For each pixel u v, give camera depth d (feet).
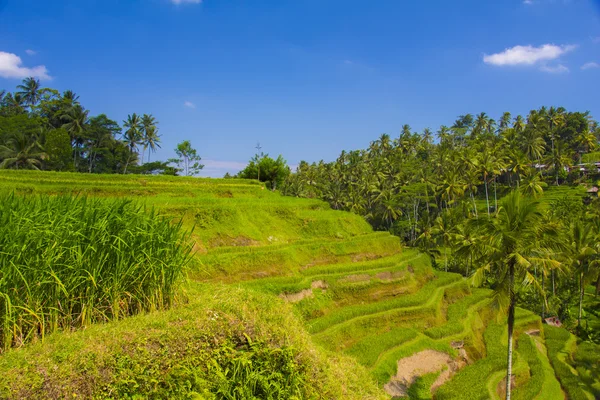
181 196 99.35
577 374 81.10
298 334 26.32
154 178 112.78
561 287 135.44
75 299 23.07
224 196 110.63
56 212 24.41
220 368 21.86
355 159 286.46
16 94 203.62
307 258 88.28
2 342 20.35
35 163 152.15
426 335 78.48
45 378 17.31
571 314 128.88
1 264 20.34
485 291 111.45
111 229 24.88
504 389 70.74
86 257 23.31
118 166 216.33
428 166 244.63
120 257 24.48
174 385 20.72
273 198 119.65
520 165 196.75
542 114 289.33
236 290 31.14
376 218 241.14
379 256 103.65
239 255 71.05
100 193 86.99
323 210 120.16
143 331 21.62
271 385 22.61
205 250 72.28
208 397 20.39
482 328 93.66
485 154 189.26
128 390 19.25
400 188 221.46
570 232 115.44
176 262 27.50
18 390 16.44
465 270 161.58
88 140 199.11
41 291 21.70
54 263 21.93
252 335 24.56
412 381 64.69
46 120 185.78
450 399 61.36
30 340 21.11
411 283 94.73
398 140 313.53
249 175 186.39
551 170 258.98
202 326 23.25
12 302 20.52
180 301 27.45
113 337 20.71
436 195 212.43
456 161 201.16
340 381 27.53
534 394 69.26
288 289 68.18
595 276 111.65
